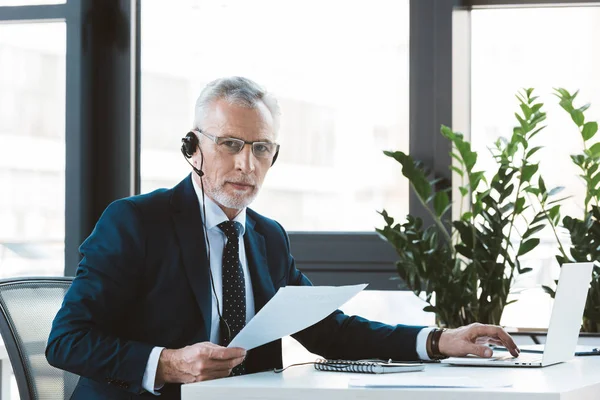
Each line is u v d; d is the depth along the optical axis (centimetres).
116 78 376
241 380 172
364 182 369
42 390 219
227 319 217
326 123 372
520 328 319
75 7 376
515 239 354
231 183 217
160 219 215
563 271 199
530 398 150
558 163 355
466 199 362
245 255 228
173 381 187
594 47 356
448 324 318
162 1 381
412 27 364
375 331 223
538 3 357
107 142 377
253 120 218
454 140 321
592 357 222
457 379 165
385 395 155
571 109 317
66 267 377
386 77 367
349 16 370
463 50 365
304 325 195
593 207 312
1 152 385
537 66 361
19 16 378
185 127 381
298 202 374
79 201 376
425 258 315
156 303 209
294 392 159
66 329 198
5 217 384
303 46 374
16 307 222
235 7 378
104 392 200
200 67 380
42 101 382
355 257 364
